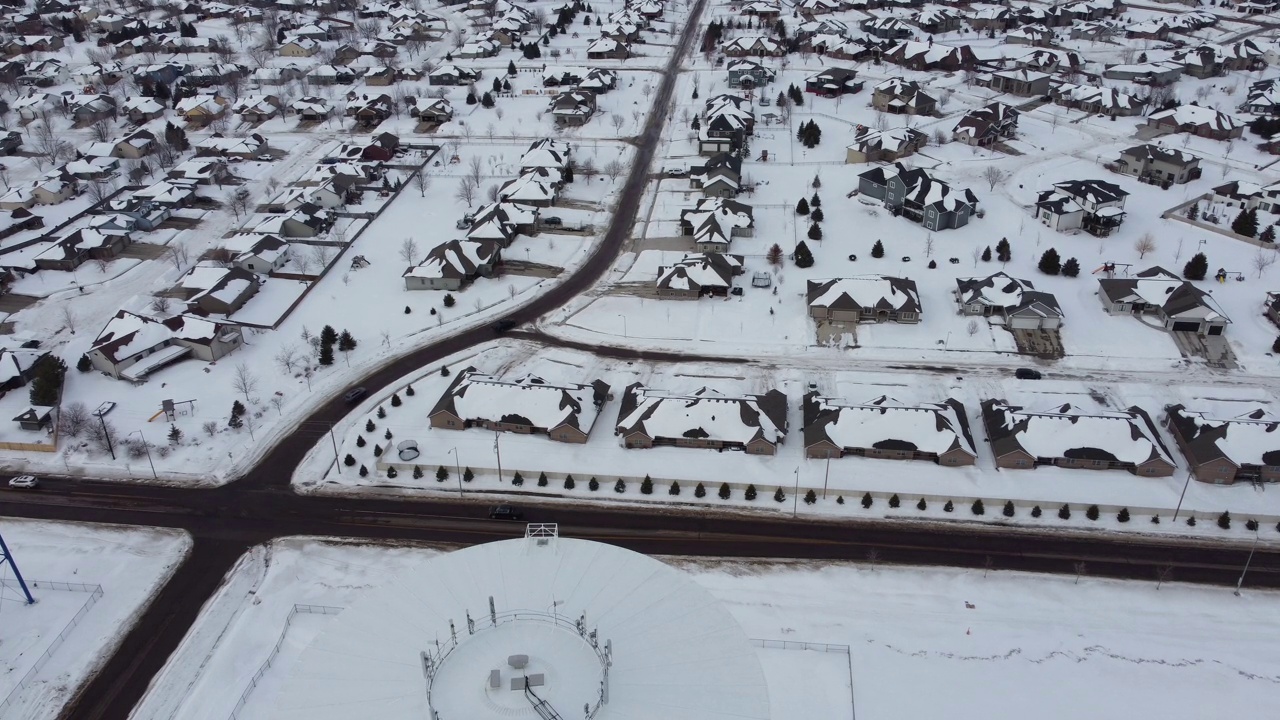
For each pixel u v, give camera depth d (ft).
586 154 542.98
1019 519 264.31
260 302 388.98
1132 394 316.60
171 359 344.28
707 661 130.52
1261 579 241.14
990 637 223.71
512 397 307.58
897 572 246.27
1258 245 404.77
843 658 216.74
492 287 400.26
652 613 139.44
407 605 141.69
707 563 249.96
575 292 395.34
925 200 429.38
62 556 255.70
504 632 134.10
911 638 223.30
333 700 124.06
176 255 424.05
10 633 228.22
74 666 219.82
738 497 275.18
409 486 282.77
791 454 291.79
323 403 323.16
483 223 430.61
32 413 307.37
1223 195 440.45
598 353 351.25
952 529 261.44
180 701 209.77
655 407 299.58
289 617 231.09
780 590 240.32
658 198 482.28
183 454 297.53
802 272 400.47
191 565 252.42
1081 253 406.00
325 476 287.69
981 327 356.79
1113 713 201.67
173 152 547.08
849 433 288.71
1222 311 350.43
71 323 368.27
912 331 355.97
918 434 286.66
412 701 122.72
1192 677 211.00
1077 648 219.82
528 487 281.54
